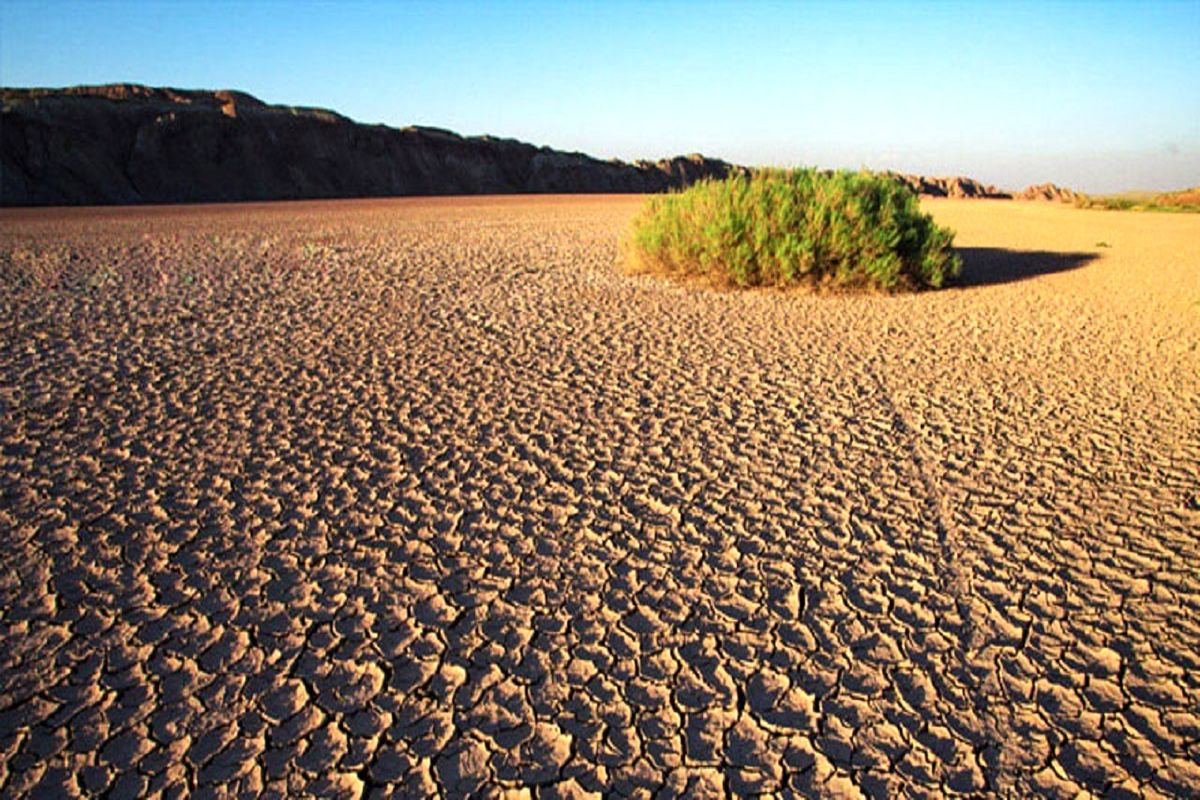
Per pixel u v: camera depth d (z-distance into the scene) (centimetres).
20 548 321
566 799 204
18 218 2188
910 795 205
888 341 665
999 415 484
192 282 951
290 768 213
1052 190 8544
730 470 407
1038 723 230
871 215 930
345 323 730
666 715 235
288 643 265
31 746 219
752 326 720
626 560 320
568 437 451
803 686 247
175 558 317
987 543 332
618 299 849
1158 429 458
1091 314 772
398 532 341
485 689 245
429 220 2059
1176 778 210
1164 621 277
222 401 507
